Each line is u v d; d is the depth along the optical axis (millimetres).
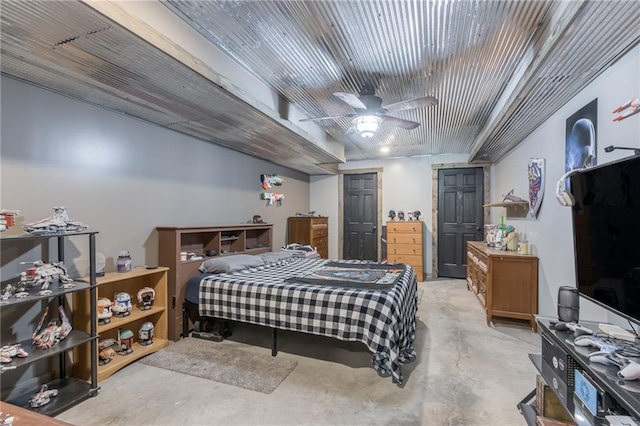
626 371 1131
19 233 2121
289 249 5156
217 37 2188
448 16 1904
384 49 2299
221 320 3148
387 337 2277
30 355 1909
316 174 7082
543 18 1901
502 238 4254
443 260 6312
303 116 3730
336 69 2627
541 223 3334
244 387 2244
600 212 1543
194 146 3750
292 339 3166
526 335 3236
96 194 2643
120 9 1540
